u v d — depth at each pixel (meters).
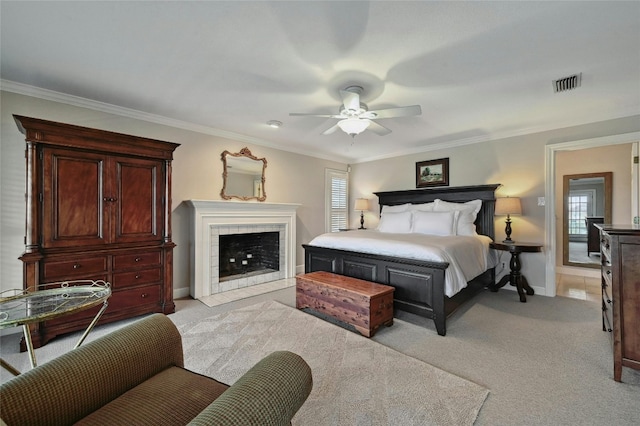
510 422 1.49
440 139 4.51
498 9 1.63
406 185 5.29
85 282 2.58
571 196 7.69
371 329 2.49
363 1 1.58
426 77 2.45
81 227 2.59
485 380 1.86
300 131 4.11
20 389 0.87
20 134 2.65
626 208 4.88
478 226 4.27
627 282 1.80
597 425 1.47
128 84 2.62
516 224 4.06
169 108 3.22
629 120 3.21
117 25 1.79
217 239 3.93
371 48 2.03
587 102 3.01
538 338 2.48
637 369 1.76
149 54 2.13
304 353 2.20
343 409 1.58
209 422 0.70
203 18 1.73
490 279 3.98
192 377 1.17
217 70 2.36
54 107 2.84
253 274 4.45
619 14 1.66
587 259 5.86
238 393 0.80
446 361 2.10
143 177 2.96
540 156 3.84
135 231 2.90
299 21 1.75
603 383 1.82
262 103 3.06
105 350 1.07
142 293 2.93
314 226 5.54
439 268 2.55
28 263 2.31
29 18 1.71
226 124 3.80
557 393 1.72
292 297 3.70
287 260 4.80
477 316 3.02
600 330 2.64
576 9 1.63
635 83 2.56
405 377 1.88
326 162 5.76
